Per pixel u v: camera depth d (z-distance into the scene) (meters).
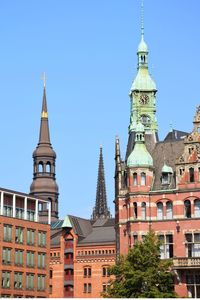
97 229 173.38
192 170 112.44
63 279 165.25
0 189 137.12
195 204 111.25
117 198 120.38
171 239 111.94
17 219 139.50
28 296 139.75
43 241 146.50
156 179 115.81
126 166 117.81
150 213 113.75
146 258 99.94
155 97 126.62
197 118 113.56
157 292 96.19
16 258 137.88
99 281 160.25
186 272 109.12
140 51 128.38
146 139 122.12
